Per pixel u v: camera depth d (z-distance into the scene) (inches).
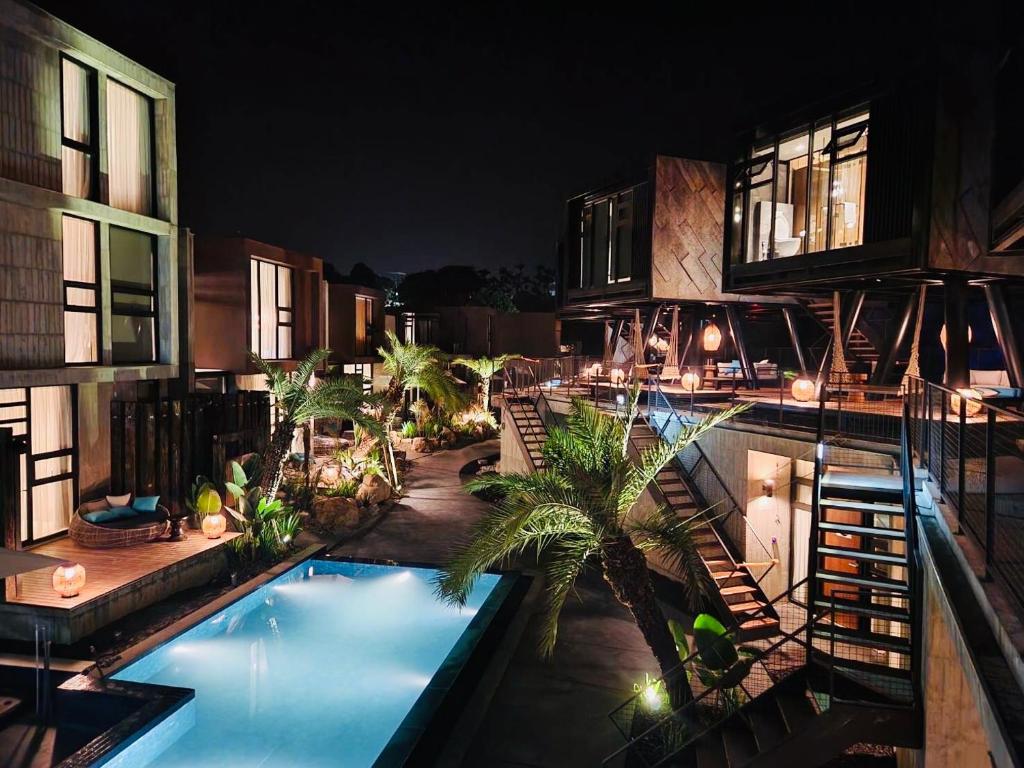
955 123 498.3
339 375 1144.8
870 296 718.5
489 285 3029.0
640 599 374.0
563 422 801.6
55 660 390.6
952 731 252.4
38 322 505.0
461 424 1323.8
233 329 878.4
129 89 607.2
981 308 798.5
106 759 296.4
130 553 514.0
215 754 328.2
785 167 650.8
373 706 375.9
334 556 608.7
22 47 494.0
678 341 911.0
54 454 533.6
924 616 277.9
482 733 348.2
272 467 640.4
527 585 563.5
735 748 316.8
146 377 609.9
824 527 341.1
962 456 240.2
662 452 392.2
